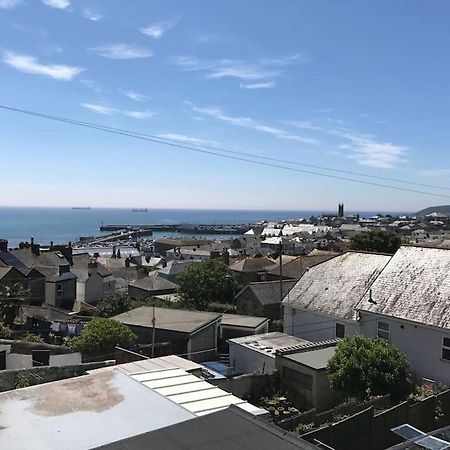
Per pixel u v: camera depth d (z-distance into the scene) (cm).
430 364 2402
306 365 2225
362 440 1572
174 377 1250
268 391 2331
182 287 5141
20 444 860
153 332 2969
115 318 3484
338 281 3203
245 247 12625
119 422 960
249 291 4469
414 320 2448
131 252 13200
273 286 4547
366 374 2012
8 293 4378
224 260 7638
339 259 3431
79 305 5550
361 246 6631
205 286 5050
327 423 1725
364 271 3159
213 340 3372
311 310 3095
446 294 2489
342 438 1523
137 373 1272
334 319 2945
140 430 926
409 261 2867
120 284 7019
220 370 2802
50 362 2606
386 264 2988
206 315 3541
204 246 12612
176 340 3155
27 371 1744
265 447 733
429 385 2275
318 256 6181
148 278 6412
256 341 2844
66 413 999
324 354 2414
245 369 2714
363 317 2745
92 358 2797
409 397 2027
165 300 5200
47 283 5531
